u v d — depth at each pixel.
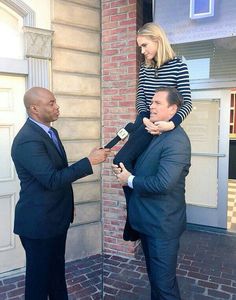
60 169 2.23
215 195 4.87
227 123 4.66
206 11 2.62
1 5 3.08
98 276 3.33
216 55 4.47
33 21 3.18
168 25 2.79
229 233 4.70
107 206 3.83
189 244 4.29
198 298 2.92
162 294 1.93
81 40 3.55
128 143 2.04
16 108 3.26
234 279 3.29
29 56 3.19
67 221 2.27
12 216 3.33
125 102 3.60
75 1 3.48
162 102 1.85
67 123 3.52
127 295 2.98
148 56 1.97
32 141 2.05
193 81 4.66
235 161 8.48
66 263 3.60
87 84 3.64
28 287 2.19
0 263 3.30
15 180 3.32
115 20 3.58
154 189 1.81
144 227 1.96
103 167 3.81
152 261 1.96
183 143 1.86
